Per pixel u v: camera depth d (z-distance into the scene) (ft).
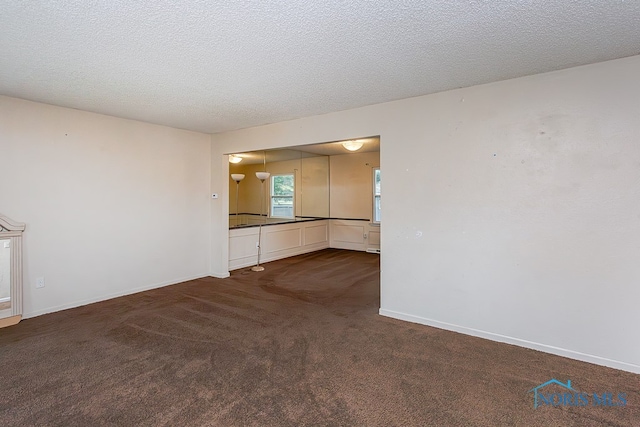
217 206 16.84
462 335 9.89
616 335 7.98
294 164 23.35
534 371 7.88
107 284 13.35
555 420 6.20
